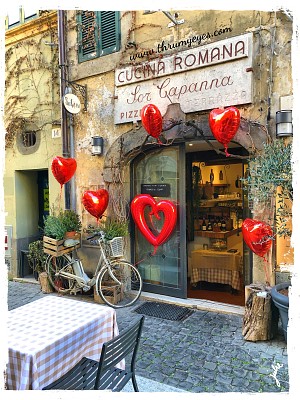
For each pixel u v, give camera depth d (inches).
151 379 117.6
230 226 235.0
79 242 216.5
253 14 160.4
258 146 158.7
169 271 203.5
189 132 181.8
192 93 179.0
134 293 207.8
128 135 203.2
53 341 88.1
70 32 229.9
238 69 163.9
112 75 211.3
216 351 136.2
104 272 193.6
